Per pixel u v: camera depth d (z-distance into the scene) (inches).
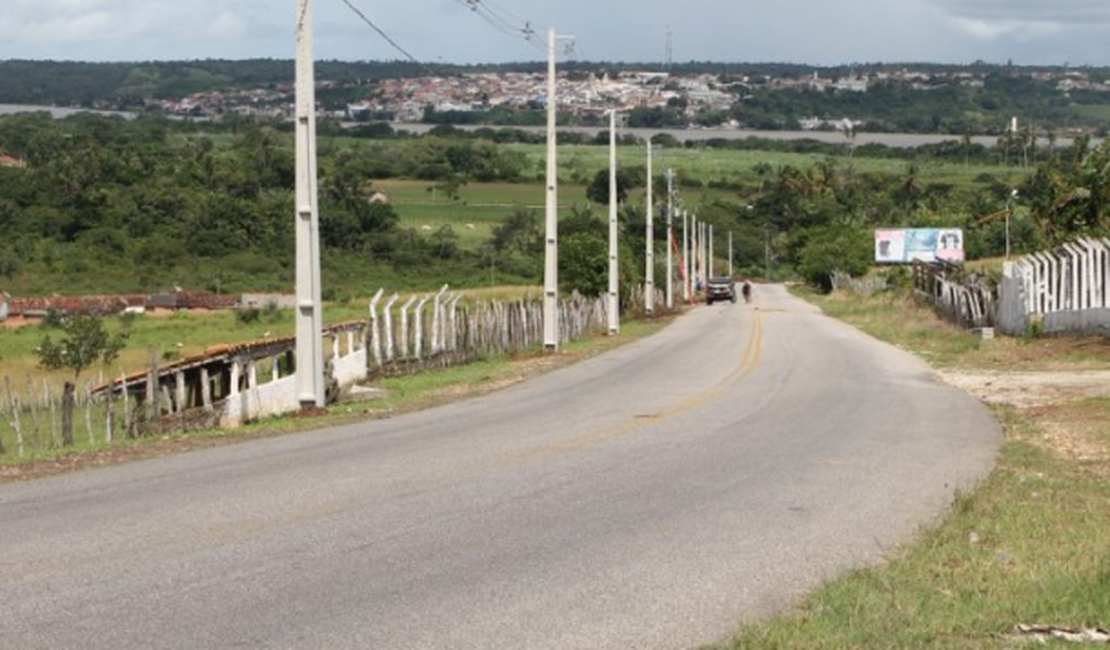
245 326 3112.7
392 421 840.3
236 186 4648.1
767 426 780.6
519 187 6092.5
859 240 4645.7
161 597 354.0
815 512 492.7
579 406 916.6
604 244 2967.5
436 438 726.5
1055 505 499.5
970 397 984.9
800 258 5487.2
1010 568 389.1
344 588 366.3
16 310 3425.2
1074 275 1467.8
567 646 310.3
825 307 3221.0
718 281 3902.6
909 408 896.3
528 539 438.6
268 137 5196.9
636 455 648.4
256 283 3954.2
